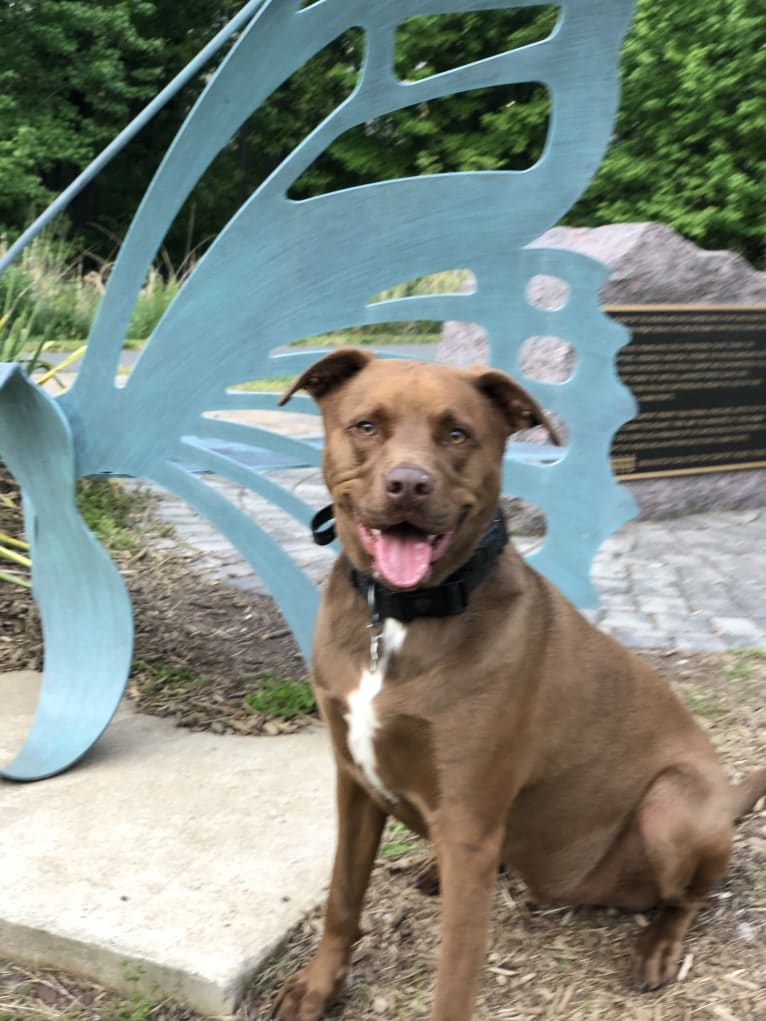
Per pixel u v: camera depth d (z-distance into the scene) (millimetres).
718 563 2914
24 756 1532
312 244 1612
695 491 3619
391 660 1000
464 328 3885
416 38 10797
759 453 3766
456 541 984
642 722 1173
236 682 1890
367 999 1104
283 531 3029
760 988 1122
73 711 1592
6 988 1111
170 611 2270
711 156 8375
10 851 1291
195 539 2889
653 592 2605
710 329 3568
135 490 3404
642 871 1183
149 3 11125
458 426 973
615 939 1212
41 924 1142
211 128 1547
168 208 1568
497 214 1638
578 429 1751
